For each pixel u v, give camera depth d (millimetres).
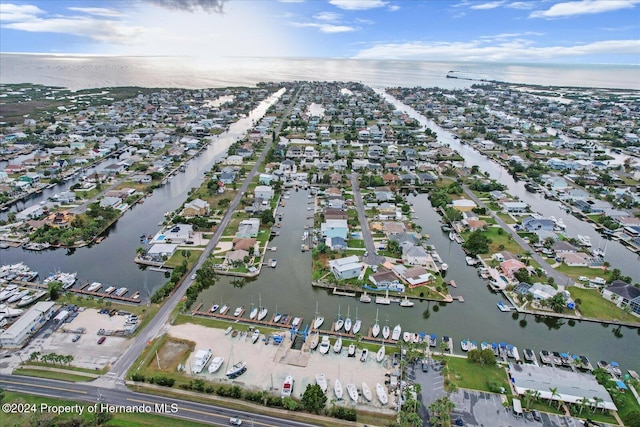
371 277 109500
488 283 113500
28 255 123500
